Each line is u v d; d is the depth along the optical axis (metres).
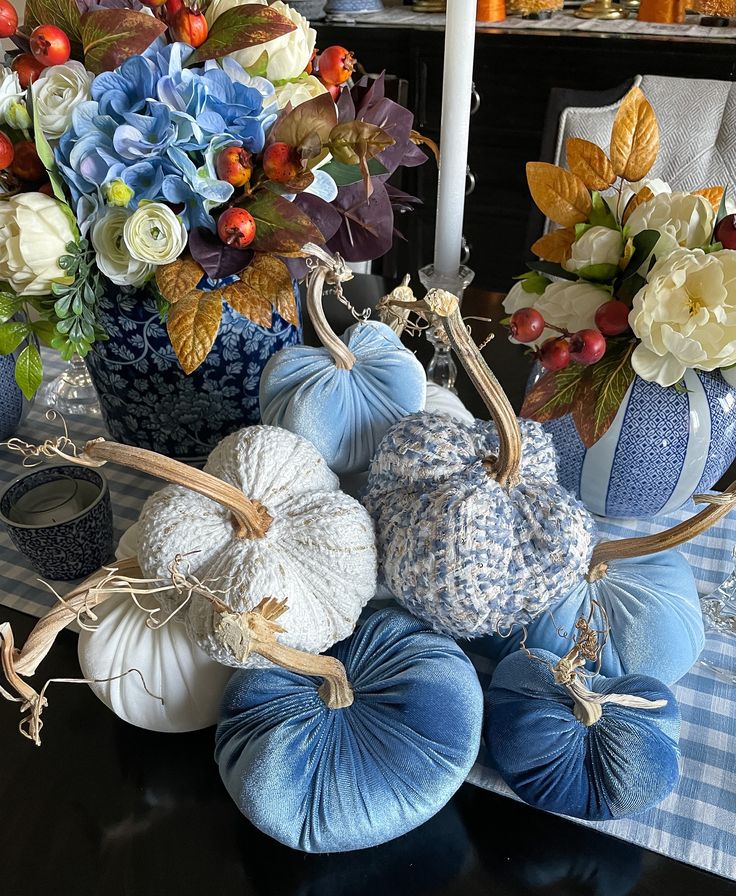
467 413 0.54
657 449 0.49
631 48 1.42
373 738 0.35
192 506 0.36
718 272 0.43
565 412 0.48
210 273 0.46
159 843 0.38
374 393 0.46
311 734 0.35
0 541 0.56
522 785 0.37
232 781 0.35
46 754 0.42
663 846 0.37
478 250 1.83
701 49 1.37
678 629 0.41
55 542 0.47
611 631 0.39
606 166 0.50
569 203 0.50
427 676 0.37
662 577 0.43
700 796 0.39
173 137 0.44
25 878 0.36
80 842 0.38
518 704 0.37
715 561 0.54
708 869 0.36
